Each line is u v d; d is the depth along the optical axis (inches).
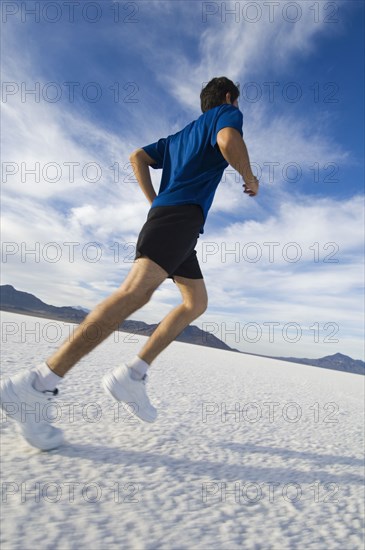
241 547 27.1
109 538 25.1
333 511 37.1
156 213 43.9
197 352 567.2
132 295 40.1
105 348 242.2
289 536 30.2
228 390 139.1
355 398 218.7
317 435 76.9
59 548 22.9
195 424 66.8
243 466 46.9
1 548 21.8
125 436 50.4
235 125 42.9
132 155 55.1
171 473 39.8
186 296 51.6
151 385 114.8
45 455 38.5
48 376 37.9
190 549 25.5
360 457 61.6
